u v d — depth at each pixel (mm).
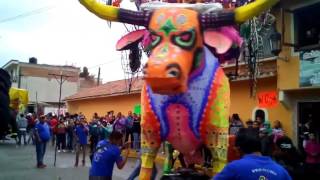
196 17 4922
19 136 22406
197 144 5176
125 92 20531
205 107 4961
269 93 12867
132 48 5668
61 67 46125
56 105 40312
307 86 11016
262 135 9656
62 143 19781
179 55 4598
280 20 11789
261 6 4789
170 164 6152
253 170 3646
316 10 11289
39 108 32469
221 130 4988
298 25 11570
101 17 5262
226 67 12039
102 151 6684
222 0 5590
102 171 6645
